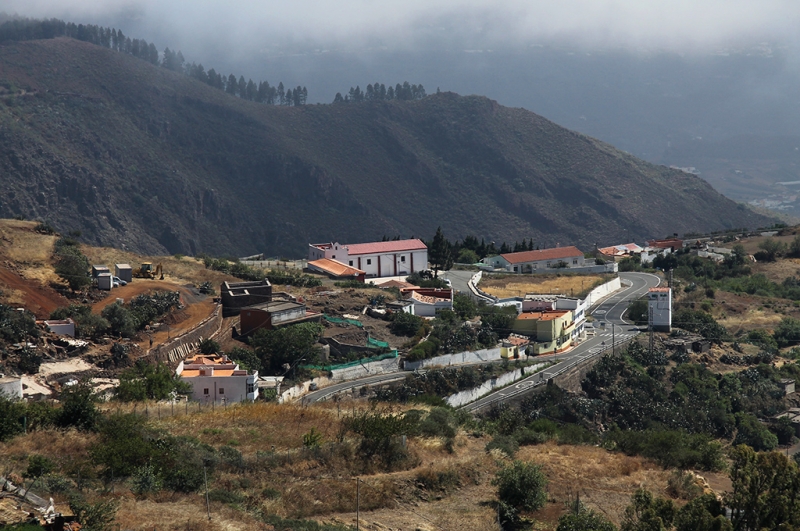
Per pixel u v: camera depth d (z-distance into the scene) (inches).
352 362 3907.5
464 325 4579.2
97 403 2620.6
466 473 2226.9
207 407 2751.0
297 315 4306.1
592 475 2370.8
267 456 2149.4
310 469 2132.1
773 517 1759.4
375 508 2009.1
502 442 2539.4
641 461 2559.1
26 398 2716.5
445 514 2006.6
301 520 1843.0
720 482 2423.7
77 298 4072.3
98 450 1971.0
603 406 4097.0
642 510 1831.9
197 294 4655.5
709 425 4119.1
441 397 3698.3
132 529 1632.6
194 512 1785.2
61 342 3319.4
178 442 2158.0
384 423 2284.7
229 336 4077.3
